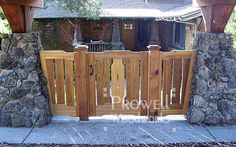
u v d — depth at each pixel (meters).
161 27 14.98
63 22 14.14
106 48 13.02
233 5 4.28
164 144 3.85
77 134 4.18
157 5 15.41
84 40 14.88
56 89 4.65
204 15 4.62
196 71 4.57
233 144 3.84
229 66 4.52
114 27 13.43
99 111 4.66
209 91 4.51
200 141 3.93
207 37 4.48
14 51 4.47
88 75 4.56
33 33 4.51
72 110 4.68
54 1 10.28
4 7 4.23
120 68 4.56
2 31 7.32
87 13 10.55
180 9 13.30
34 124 4.43
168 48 15.00
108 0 15.62
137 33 15.41
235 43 5.71
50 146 3.79
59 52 4.51
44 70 4.58
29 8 4.55
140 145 3.82
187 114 4.68
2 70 4.51
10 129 4.35
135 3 15.59
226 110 4.51
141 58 4.51
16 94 4.46
